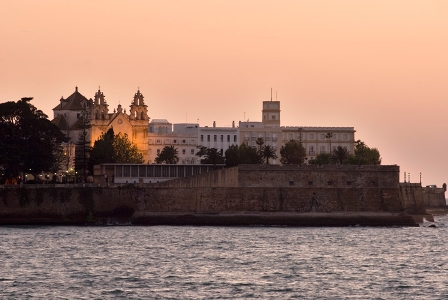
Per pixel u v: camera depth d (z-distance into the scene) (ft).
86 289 620.90
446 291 620.08
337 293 611.47
